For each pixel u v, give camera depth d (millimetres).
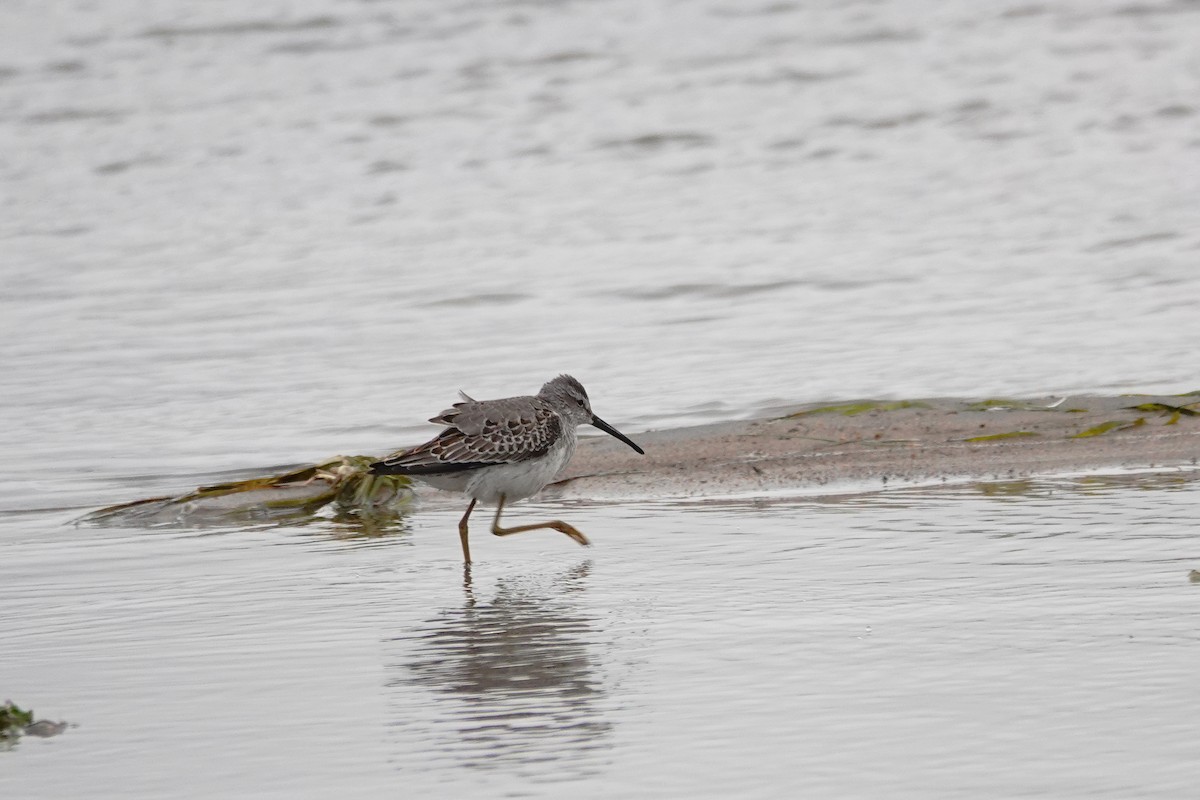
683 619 9539
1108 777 6832
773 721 7660
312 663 8938
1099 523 11344
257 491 13422
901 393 16375
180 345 19469
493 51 38469
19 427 16125
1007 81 34000
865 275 21906
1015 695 7852
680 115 32875
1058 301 20000
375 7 42656
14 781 7250
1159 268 21344
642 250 24031
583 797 6863
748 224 25359
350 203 28078
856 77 35031
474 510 13227
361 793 7000
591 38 39250
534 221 26312
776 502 12664
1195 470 12891
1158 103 31547
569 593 10320
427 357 18609
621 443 14961
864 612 9453
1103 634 8750
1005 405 15336
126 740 7742
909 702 7828
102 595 10578
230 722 7973
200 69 38344
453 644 9242
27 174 30812
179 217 27531
